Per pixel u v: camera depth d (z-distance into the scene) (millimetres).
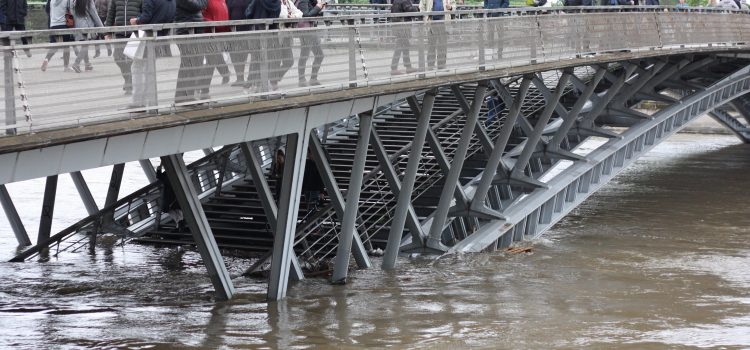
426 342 18109
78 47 14031
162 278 22688
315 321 18875
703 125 68938
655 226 34062
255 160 18750
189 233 27719
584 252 28656
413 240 25562
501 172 29641
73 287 21609
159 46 15305
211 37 16266
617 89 33406
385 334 18406
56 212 33344
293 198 18781
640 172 49531
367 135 20484
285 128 18016
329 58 18969
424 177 29406
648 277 25391
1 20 20172
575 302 22172
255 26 20250
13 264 24406
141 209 29172
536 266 26078
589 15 29438
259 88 17312
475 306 21078
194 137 15977
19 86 13258
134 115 14930
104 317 18844
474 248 27156
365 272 23250
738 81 39969
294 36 18031
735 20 40375
